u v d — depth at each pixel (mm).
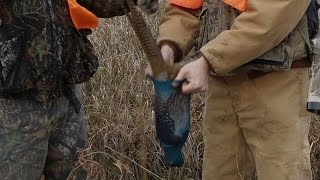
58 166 1653
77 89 1653
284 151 1546
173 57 1584
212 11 1565
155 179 2141
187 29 1616
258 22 1408
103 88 2398
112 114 2252
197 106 2373
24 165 1500
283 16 1402
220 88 1642
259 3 1408
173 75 1431
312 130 2213
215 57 1432
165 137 1461
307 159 1596
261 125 1573
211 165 1734
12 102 1469
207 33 1580
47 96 1497
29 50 1432
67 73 1532
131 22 1351
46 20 1438
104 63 2545
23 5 1414
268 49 1442
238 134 1672
